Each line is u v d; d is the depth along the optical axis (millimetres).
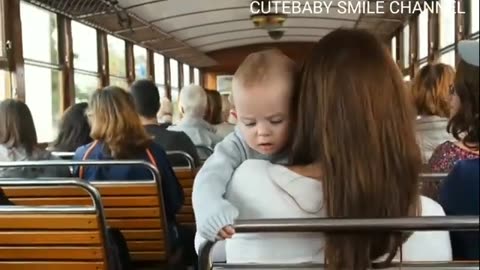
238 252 1358
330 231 1211
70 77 7316
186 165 3936
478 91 1468
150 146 3273
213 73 17359
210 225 1211
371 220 1197
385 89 1226
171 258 3361
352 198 1214
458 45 1415
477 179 1479
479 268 1290
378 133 1210
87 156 3256
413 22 9000
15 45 5711
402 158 1225
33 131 3295
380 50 1259
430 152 2586
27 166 2789
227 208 1223
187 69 15930
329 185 1229
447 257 1376
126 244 3182
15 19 5719
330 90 1221
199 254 1254
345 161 1212
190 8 9398
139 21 8914
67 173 3285
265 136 1308
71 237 2338
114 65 9422
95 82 8445
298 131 1284
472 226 1201
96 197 2277
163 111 6457
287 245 1320
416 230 1207
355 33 1278
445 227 1202
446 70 2760
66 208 2299
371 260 1270
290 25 12422
